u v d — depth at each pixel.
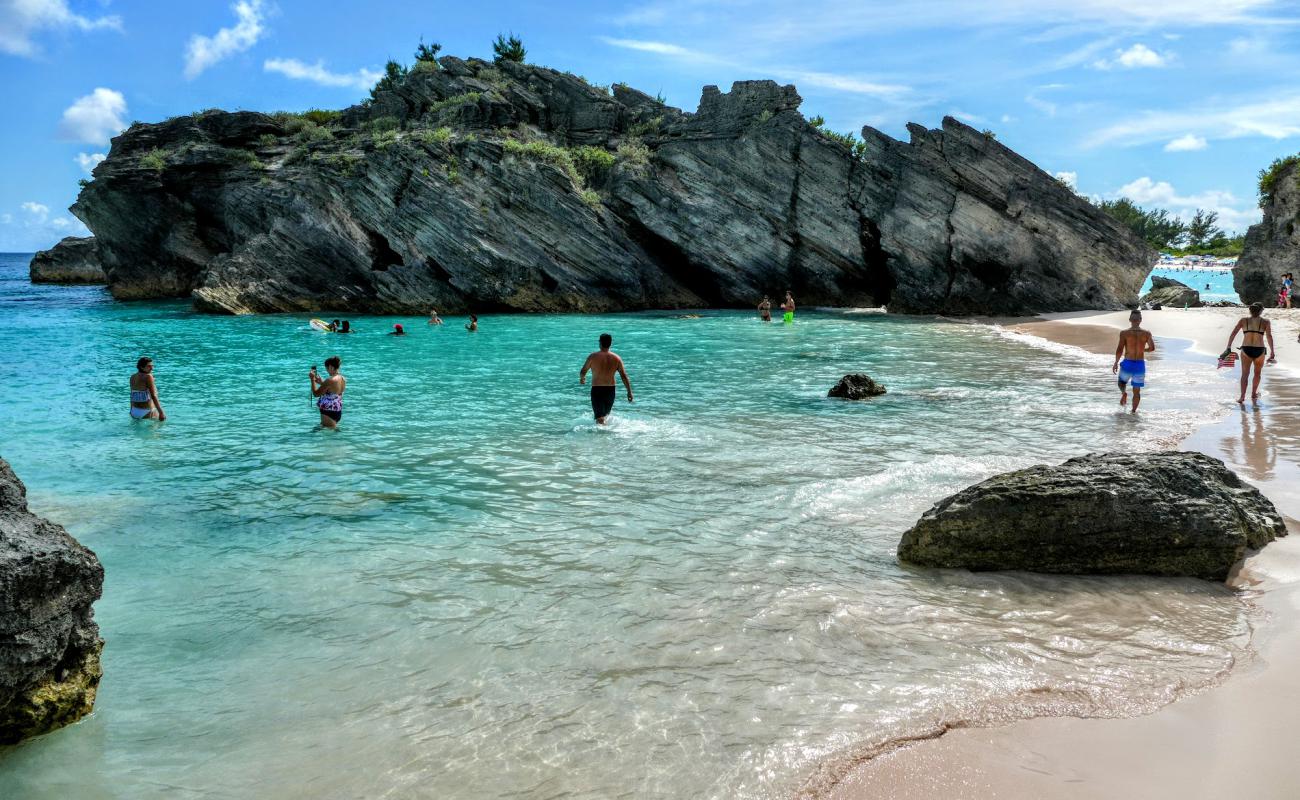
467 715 4.88
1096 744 4.42
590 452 12.02
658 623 6.14
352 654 5.72
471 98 48.81
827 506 9.16
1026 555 7.15
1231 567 6.98
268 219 49.44
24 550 4.73
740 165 46.09
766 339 30.00
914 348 26.73
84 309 45.78
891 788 4.07
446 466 11.25
